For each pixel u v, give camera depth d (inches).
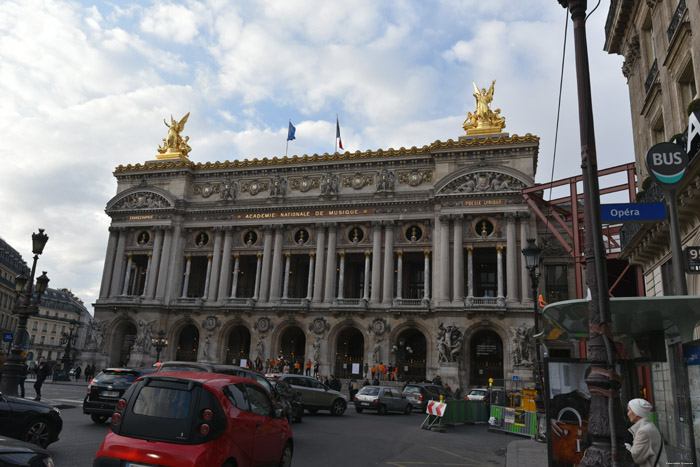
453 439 1008.9
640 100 1093.1
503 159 2454.5
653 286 984.9
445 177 2466.8
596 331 401.7
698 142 654.5
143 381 435.8
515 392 1856.5
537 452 810.8
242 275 2903.5
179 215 2864.2
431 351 2358.5
